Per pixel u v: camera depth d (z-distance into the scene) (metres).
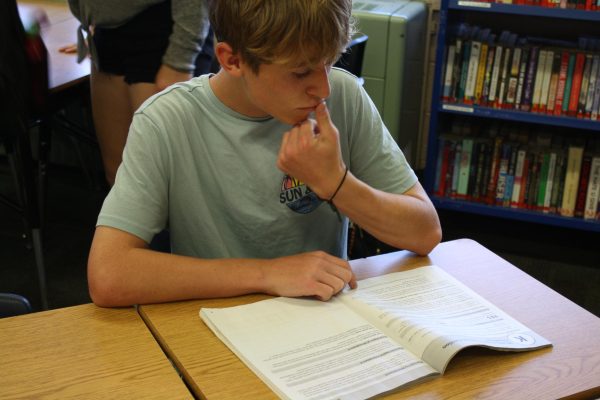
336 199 1.15
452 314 1.04
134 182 1.17
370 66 2.95
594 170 2.79
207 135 1.24
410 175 1.34
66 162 3.56
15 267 2.70
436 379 0.90
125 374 0.90
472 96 2.85
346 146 1.34
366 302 1.05
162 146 1.21
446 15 2.73
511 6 2.64
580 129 2.98
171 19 2.13
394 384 0.87
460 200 3.02
